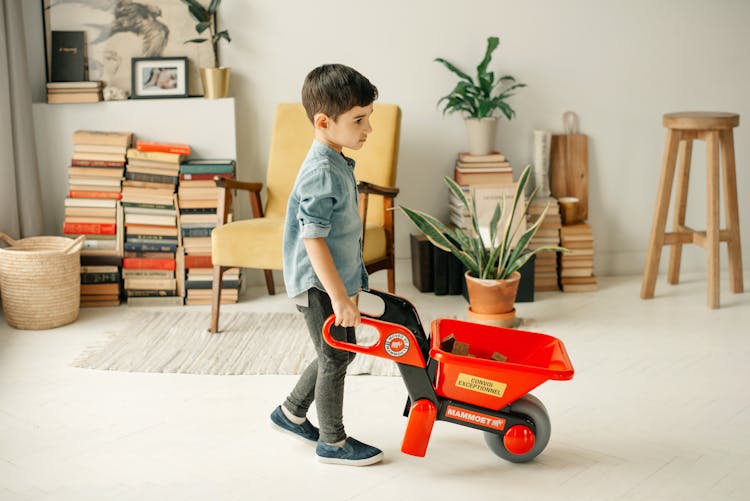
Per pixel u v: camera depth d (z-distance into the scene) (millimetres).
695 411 2547
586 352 3062
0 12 3414
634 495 2078
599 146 4039
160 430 2451
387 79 3895
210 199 3658
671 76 3998
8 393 2717
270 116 3906
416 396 2137
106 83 3773
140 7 3752
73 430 2449
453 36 3877
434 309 3613
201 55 3795
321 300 2115
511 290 3322
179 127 3742
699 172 4094
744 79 4023
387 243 3492
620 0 3906
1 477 2174
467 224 3727
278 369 2920
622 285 3961
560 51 3930
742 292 3754
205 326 3387
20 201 3621
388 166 3574
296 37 3832
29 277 3275
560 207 3908
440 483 2145
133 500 2062
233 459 2273
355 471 2209
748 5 3953
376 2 3818
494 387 2109
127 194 3639
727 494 2078
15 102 3535
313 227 1985
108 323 3438
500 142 3998
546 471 2199
